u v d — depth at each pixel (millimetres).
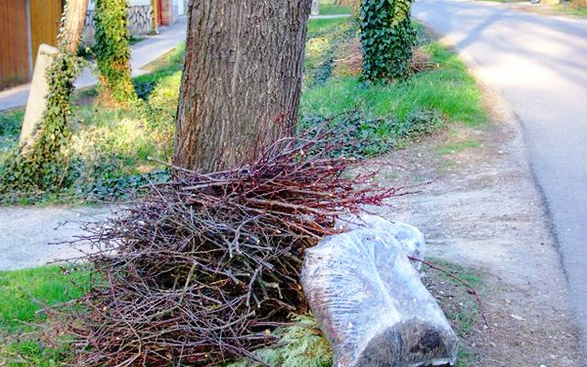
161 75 18969
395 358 3209
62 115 9195
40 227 7551
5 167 9195
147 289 3602
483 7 31859
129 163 10039
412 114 10484
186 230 3699
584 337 4137
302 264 3645
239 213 3721
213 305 3604
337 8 38312
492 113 10953
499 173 7992
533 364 3799
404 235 3994
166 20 34531
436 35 20891
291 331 3545
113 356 3574
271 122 4180
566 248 5625
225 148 4160
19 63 18203
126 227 3844
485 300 4578
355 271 3396
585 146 8836
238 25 4043
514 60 15766
